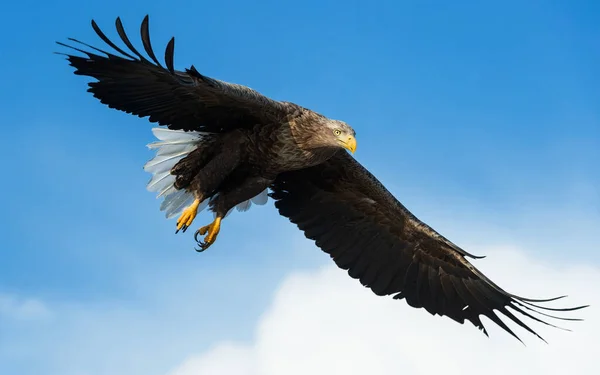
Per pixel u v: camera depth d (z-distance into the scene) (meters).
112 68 12.17
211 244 13.70
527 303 14.02
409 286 15.06
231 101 12.73
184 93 12.54
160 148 13.78
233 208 15.01
